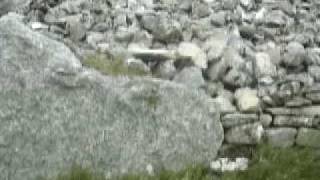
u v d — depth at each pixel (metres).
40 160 7.15
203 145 8.01
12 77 7.30
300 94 8.98
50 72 7.49
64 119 7.36
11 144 7.07
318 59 10.13
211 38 9.82
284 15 11.61
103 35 9.83
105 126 7.53
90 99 7.55
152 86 7.90
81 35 9.63
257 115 8.54
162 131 7.79
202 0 11.38
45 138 7.22
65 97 7.45
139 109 7.74
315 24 11.81
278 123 8.62
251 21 11.09
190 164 7.83
